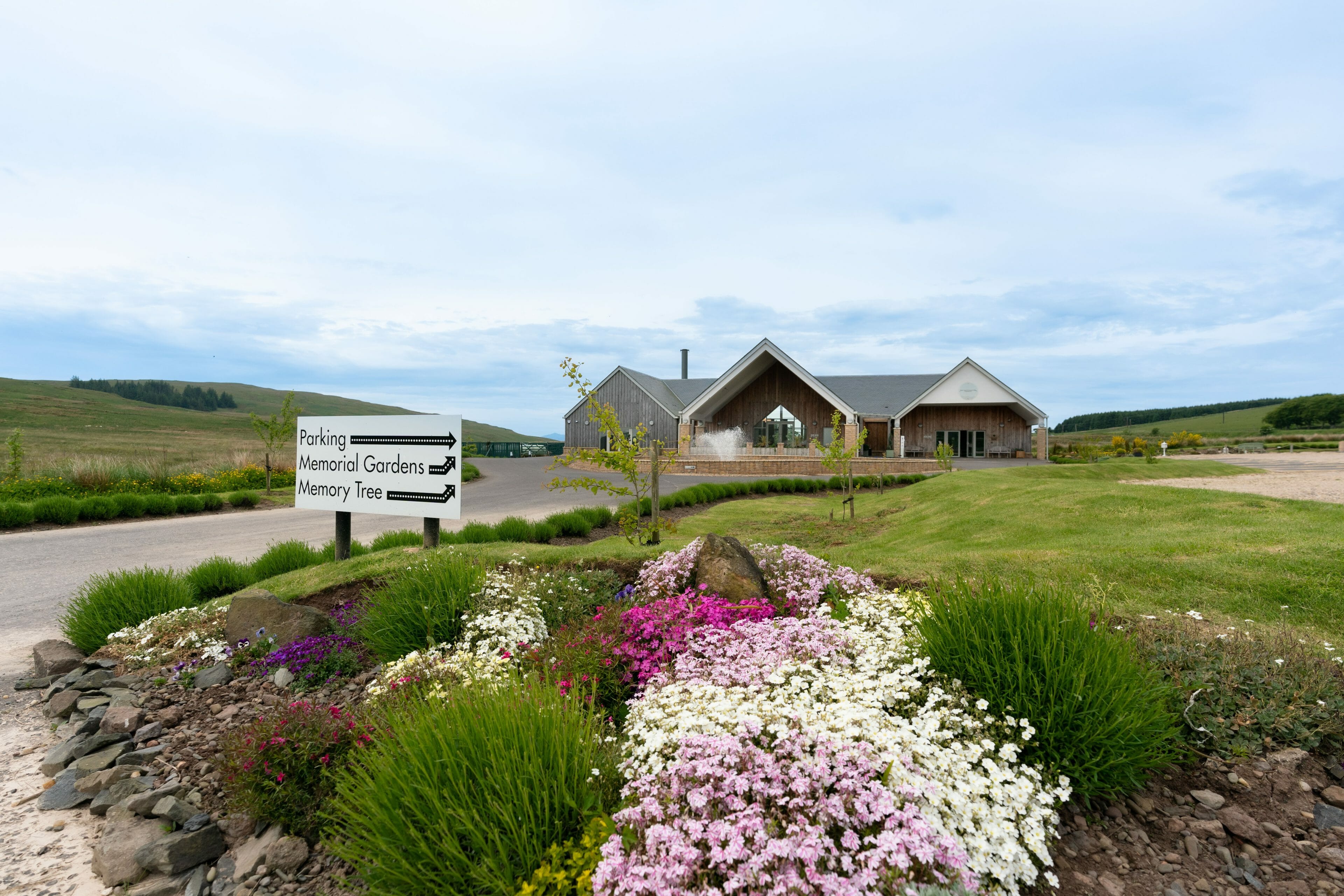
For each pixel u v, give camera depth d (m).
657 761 2.86
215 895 3.17
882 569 7.19
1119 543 8.34
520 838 2.52
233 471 25.94
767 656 4.14
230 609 6.41
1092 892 2.74
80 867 3.46
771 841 2.24
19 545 13.22
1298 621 5.52
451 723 2.94
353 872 3.22
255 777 3.47
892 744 2.79
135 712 4.99
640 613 5.11
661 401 43.19
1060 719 3.28
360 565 8.33
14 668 6.58
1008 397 41.06
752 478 31.47
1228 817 3.16
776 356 37.72
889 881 2.24
